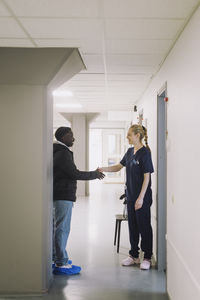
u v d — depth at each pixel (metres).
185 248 2.14
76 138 9.03
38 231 2.83
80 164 9.00
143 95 5.10
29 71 2.78
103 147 13.09
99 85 4.52
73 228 5.35
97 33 2.39
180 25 2.20
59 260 3.29
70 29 2.30
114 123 12.68
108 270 3.40
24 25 2.22
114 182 13.26
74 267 3.38
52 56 2.76
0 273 2.82
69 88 4.79
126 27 2.26
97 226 5.49
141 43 2.61
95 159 13.70
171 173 2.66
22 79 2.79
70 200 3.23
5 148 2.82
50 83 2.85
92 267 3.49
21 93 2.82
